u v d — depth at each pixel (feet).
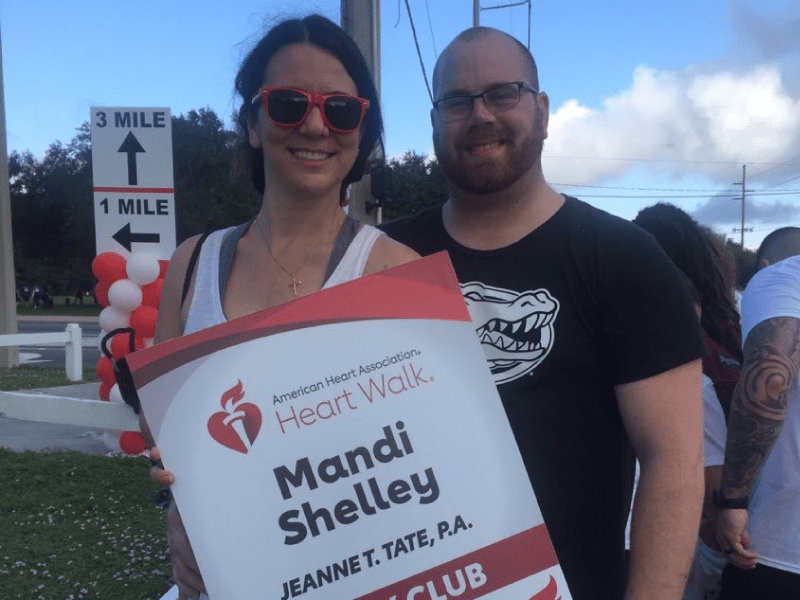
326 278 5.01
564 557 5.25
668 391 4.99
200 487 4.59
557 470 5.28
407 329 4.70
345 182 5.69
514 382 5.39
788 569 6.76
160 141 17.99
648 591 4.73
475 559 4.50
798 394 6.77
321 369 4.67
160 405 4.66
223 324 4.69
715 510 7.34
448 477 4.57
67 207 156.87
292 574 4.50
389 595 4.48
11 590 12.18
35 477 18.67
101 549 14.10
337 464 4.58
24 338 32.14
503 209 5.65
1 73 45.57
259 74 5.12
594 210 5.60
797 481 6.74
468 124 5.52
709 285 8.16
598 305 5.28
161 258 18.07
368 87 5.26
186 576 4.78
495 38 5.68
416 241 6.10
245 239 5.38
